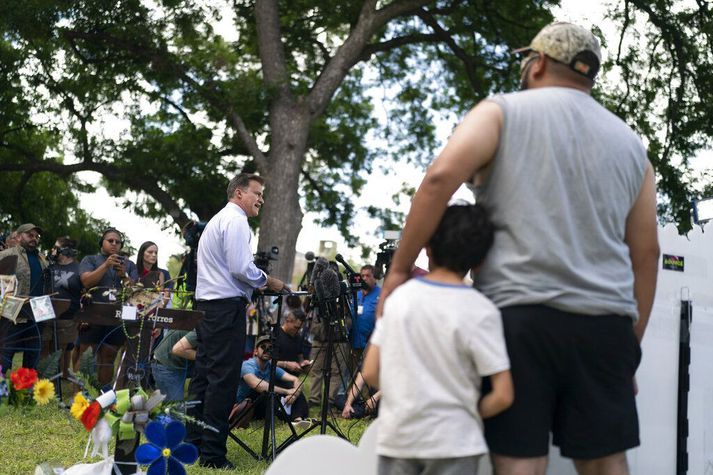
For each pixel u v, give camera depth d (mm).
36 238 8359
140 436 4238
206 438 5500
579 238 2465
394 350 2381
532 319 2400
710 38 18859
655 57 19844
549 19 19781
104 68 20016
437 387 2340
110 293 6215
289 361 8695
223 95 18266
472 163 2445
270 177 17578
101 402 4059
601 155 2516
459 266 2449
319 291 6168
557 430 2504
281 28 20703
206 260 5484
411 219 2461
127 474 4141
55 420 6906
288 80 18031
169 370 6902
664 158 19172
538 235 2432
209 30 19750
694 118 19047
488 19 20188
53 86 20641
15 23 17797
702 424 4074
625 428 2463
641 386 3908
